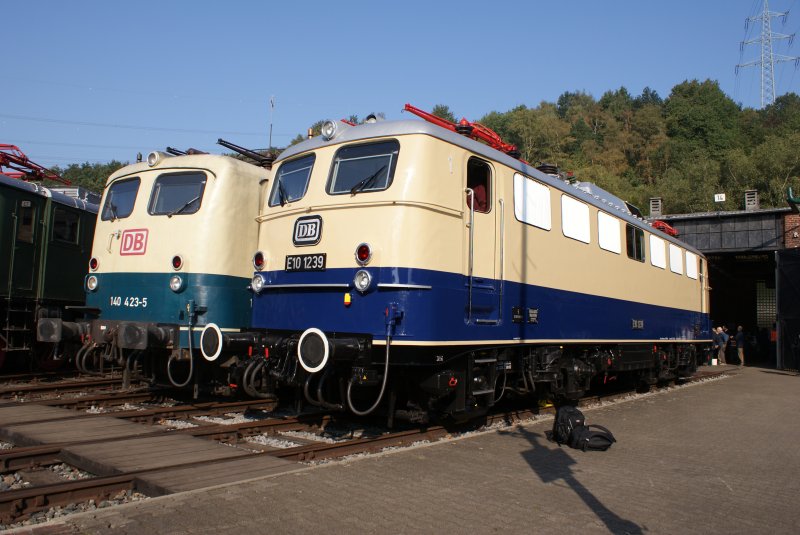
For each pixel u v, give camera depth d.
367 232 6.90
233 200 9.70
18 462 5.95
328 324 7.06
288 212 7.77
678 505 5.13
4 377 12.50
